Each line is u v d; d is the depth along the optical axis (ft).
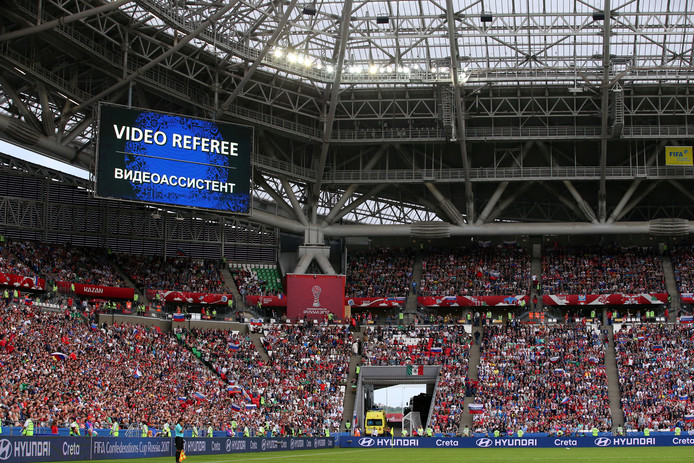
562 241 311.47
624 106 248.73
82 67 239.30
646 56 247.50
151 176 235.81
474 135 266.57
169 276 271.08
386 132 268.41
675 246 298.56
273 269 294.25
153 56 237.45
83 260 254.47
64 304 227.20
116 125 232.32
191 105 255.09
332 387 237.45
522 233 284.00
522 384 233.55
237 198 248.32
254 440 173.78
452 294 286.46
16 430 125.29
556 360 241.55
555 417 218.79
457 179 275.80
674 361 235.40
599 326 257.55
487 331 260.01
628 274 287.48
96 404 168.76
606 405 221.66
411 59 248.52
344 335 260.42
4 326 182.70
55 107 248.32
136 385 194.08
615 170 272.10
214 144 246.27
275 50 232.12
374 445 212.43
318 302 272.51
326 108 261.03
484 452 180.55
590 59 241.35
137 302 255.70
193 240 282.36
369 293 291.99
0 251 228.22
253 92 260.21
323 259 283.59
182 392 204.64
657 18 239.09
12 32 196.34
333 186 290.97
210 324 252.83
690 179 282.97
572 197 304.30
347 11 213.87
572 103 261.03
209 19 213.66
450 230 284.61
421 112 266.77
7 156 248.52
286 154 278.67
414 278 299.17
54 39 217.15
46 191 253.44
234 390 219.61
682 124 265.13
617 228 280.51
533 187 300.20
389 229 286.25
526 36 241.96
